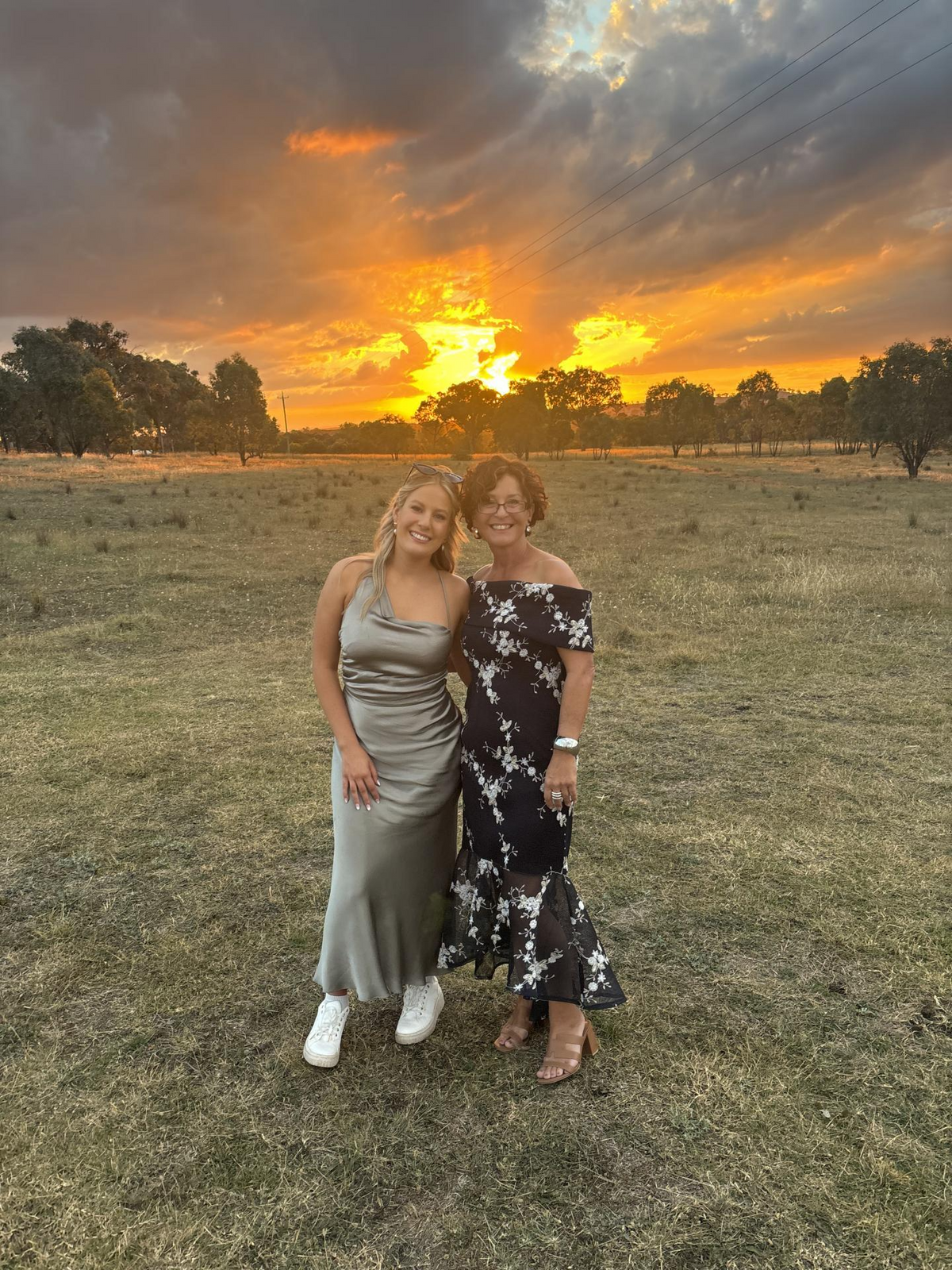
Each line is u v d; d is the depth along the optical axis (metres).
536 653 2.08
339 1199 1.77
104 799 4.00
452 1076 2.16
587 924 2.20
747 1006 2.42
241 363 73.19
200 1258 1.63
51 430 62.59
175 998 2.50
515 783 2.13
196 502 23.58
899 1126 1.94
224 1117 2.02
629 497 27.34
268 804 3.94
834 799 3.92
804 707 5.39
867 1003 2.42
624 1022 2.36
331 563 12.88
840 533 15.97
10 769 4.38
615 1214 1.72
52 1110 2.04
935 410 38.72
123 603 9.66
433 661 2.12
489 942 2.26
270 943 2.80
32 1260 1.63
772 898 3.03
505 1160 1.87
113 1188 1.80
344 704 2.17
